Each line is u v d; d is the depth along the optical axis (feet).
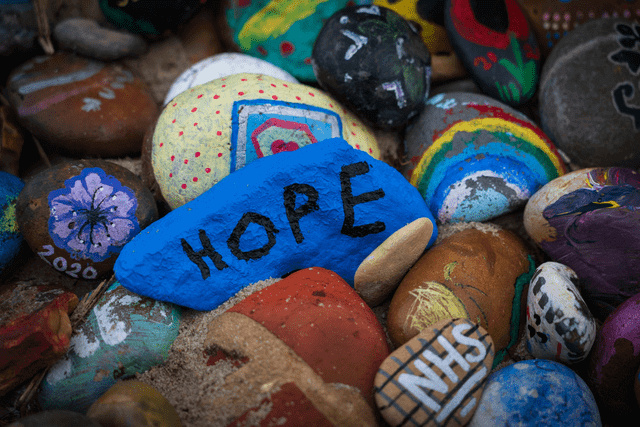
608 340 0.75
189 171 0.85
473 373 0.73
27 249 0.90
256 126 0.85
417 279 0.82
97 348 0.77
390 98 0.90
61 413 0.64
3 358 0.73
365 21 0.90
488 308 0.80
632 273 0.82
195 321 0.81
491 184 0.91
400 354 0.72
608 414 0.77
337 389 0.71
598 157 0.99
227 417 0.70
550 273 0.78
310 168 0.80
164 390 0.76
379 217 0.85
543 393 0.72
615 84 0.98
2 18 0.98
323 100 0.90
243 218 0.80
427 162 0.94
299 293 0.78
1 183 0.88
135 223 0.84
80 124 0.96
